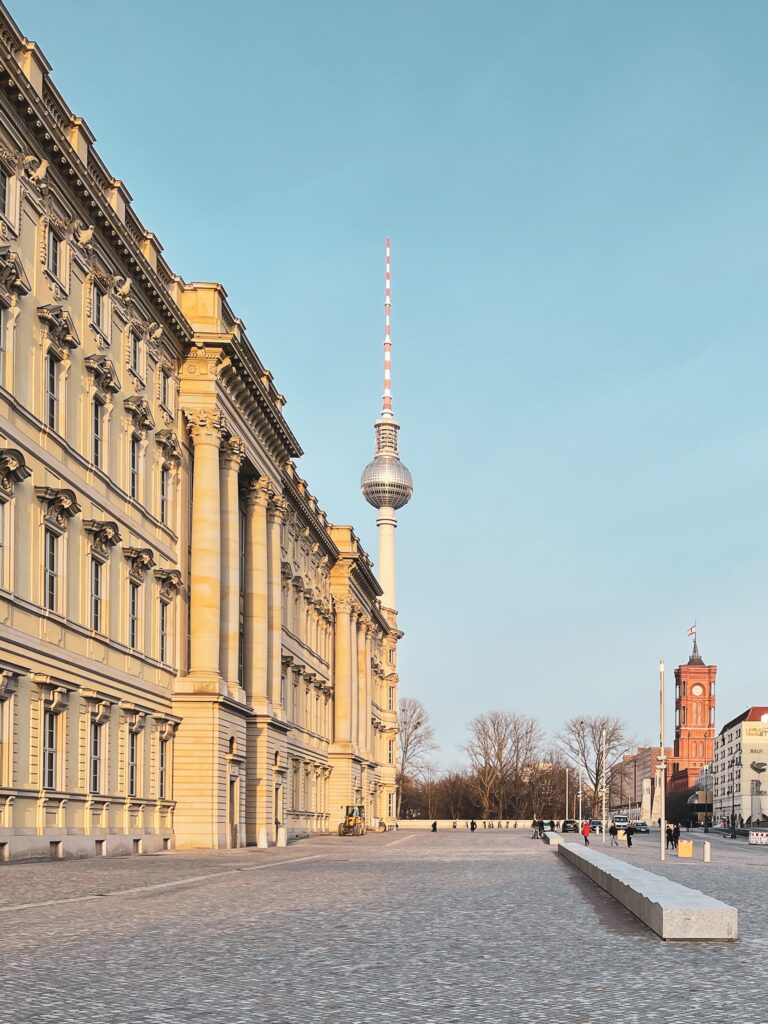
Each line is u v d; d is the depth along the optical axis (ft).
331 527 339.16
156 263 173.99
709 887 104.99
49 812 123.95
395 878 103.50
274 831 208.54
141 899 73.87
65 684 127.54
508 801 557.74
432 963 45.68
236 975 42.04
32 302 123.54
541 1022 33.63
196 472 183.11
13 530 115.85
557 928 59.31
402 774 545.85
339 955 47.67
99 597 142.92
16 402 117.39
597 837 344.69
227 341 182.70
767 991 39.27
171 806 170.19
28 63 124.36
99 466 144.97
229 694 183.62
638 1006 36.32
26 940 51.16
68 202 134.41
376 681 418.72
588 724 518.78
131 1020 33.37
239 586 214.48
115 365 151.23
